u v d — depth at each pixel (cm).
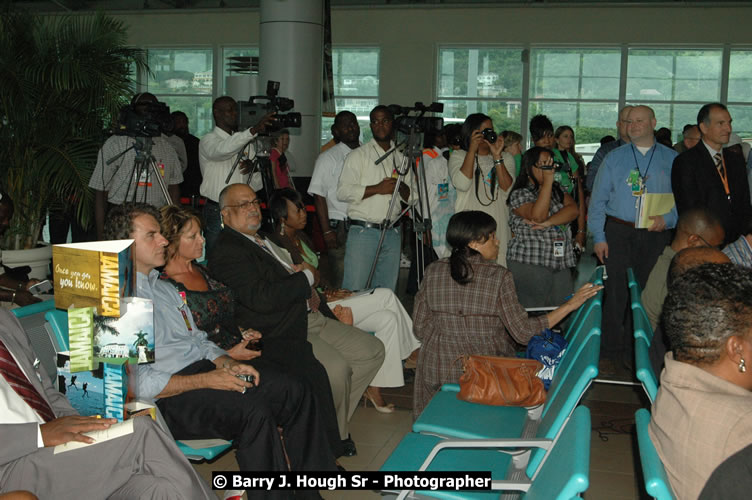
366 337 355
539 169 421
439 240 512
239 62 1101
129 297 218
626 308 457
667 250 343
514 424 255
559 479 140
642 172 442
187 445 252
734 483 131
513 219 432
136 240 250
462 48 1296
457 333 307
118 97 559
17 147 524
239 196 322
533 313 393
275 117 464
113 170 496
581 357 219
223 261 314
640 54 1245
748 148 587
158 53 1401
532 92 1289
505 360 275
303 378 303
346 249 473
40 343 252
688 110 1243
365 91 1338
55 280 216
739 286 145
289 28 812
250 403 250
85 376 210
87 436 195
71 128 545
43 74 517
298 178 840
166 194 460
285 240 382
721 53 1215
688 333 146
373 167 463
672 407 143
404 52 1301
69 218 680
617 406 405
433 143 578
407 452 239
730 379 146
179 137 718
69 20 561
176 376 247
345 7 1302
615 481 311
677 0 1198
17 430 186
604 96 1268
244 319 315
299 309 320
